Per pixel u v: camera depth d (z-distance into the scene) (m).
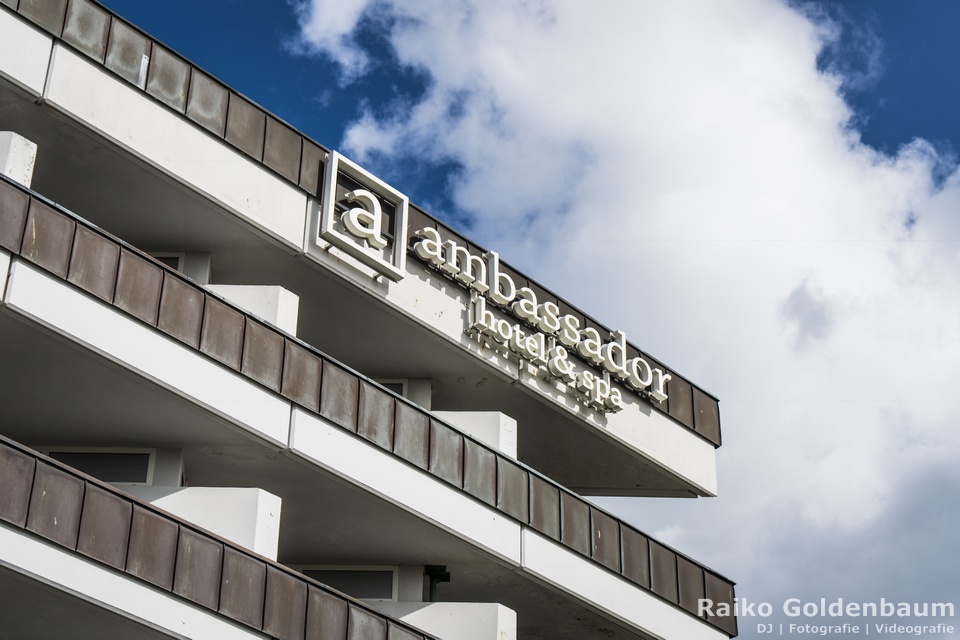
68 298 24.70
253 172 29.11
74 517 23.31
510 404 33.56
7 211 24.27
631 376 34.91
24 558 22.69
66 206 28.59
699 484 36.12
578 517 31.83
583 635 33.19
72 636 24.38
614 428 34.44
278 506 26.80
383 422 28.62
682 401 36.47
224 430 26.70
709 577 34.34
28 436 27.09
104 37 27.41
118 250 25.52
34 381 25.59
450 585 31.44
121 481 27.09
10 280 24.09
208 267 29.47
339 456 27.72
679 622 33.12
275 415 27.05
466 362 32.22
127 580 23.80
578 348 33.94
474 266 32.47
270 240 29.16
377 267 30.30
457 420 31.83
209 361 26.36
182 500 26.42
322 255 29.66
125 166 27.66
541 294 33.78
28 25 26.52
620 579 32.22
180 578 24.42
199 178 28.22
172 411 26.30
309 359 27.81
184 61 28.58
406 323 31.11
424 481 29.03
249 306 28.55
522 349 32.56
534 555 30.64
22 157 25.41
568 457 35.41
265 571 25.59
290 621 25.69
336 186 30.27
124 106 27.44
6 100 26.36
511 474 30.77
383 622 27.17
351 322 31.17
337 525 29.19
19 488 22.78
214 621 24.70
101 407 26.25
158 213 28.67
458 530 29.33
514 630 29.75
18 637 24.31
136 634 24.27
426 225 31.86
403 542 29.73
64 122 26.72
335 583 30.58
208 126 28.58
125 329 25.33
